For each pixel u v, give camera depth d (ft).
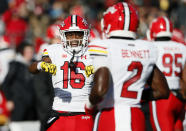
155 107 60.13
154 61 41.47
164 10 117.60
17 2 125.80
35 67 44.68
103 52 39.40
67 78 45.06
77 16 45.73
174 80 61.11
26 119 82.07
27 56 84.89
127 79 40.06
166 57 61.41
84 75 45.14
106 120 40.04
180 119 62.69
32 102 81.76
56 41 68.69
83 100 44.96
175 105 60.23
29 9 127.34
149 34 67.05
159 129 59.82
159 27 64.39
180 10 115.34
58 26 46.44
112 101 40.04
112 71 39.63
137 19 42.04
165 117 59.67
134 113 40.22
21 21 122.62
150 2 124.88
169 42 62.85
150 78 41.96
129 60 39.99
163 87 41.57
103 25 44.47
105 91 38.42
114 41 40.57
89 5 138.41
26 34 122.31
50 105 46.42
